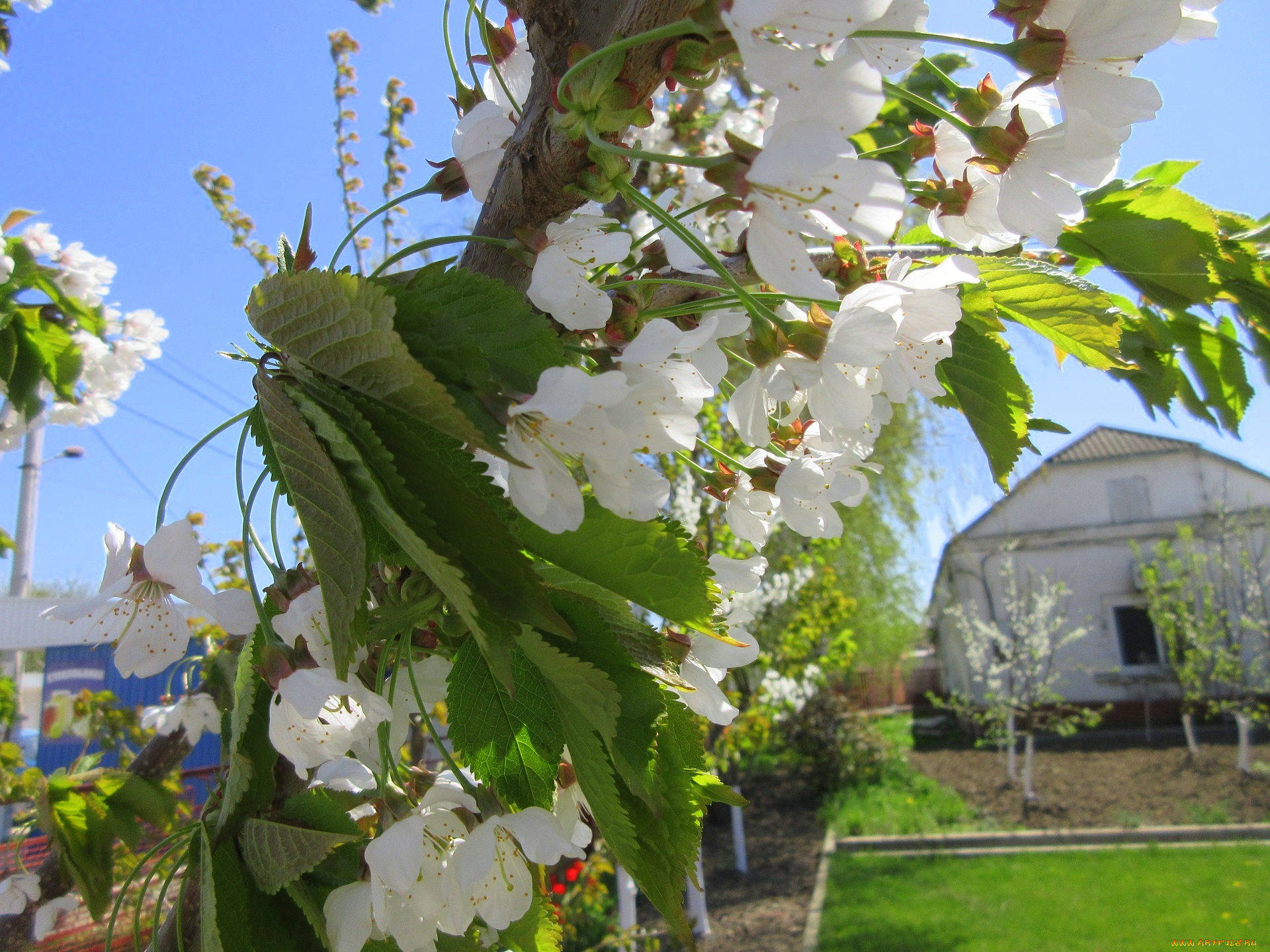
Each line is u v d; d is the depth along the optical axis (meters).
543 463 0.74
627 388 0.73
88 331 2.83
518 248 0.88
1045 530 19.50
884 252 1.11
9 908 2.03
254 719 0.92
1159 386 1.63
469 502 0.67
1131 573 18.70
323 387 0.72
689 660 1.05
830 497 1.13
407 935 0.89
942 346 1.05
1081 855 8.92
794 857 9.57
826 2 0.69
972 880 8.27
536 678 0.90
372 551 0.78
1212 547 17.47
